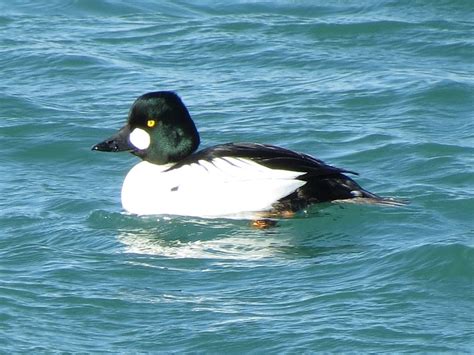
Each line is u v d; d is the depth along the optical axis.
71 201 16.39
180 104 15.83
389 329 12.31
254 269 13.88
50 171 17.78
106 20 25.02
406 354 11.84
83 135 19.00
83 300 13.20
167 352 12.10
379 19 24.17
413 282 13.33
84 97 20.78
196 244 14.69
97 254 14.55
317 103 20.23
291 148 18.30
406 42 23.09
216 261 14.17
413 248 13.92
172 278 13.73
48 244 14.90
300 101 20.34
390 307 12.80
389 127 19.02
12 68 22.16
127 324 12.66
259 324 12.50
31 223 15.59
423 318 12.55
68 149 18.55
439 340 12.09
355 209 15.21
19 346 12.20
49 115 19.81
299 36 23.64
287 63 22.31
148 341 12.31
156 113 15.73
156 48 23.23
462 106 19.86
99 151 17.61
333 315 12.62
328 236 14.75
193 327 12.52
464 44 22.83
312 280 13.52
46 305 13.10
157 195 15.51
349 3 25.33
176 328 12.53
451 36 23.27
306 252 14.33
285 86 21.12
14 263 14.33
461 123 19.19
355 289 13.22
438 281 13.36
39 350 12.12
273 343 12.13
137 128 15.82
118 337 12.41
